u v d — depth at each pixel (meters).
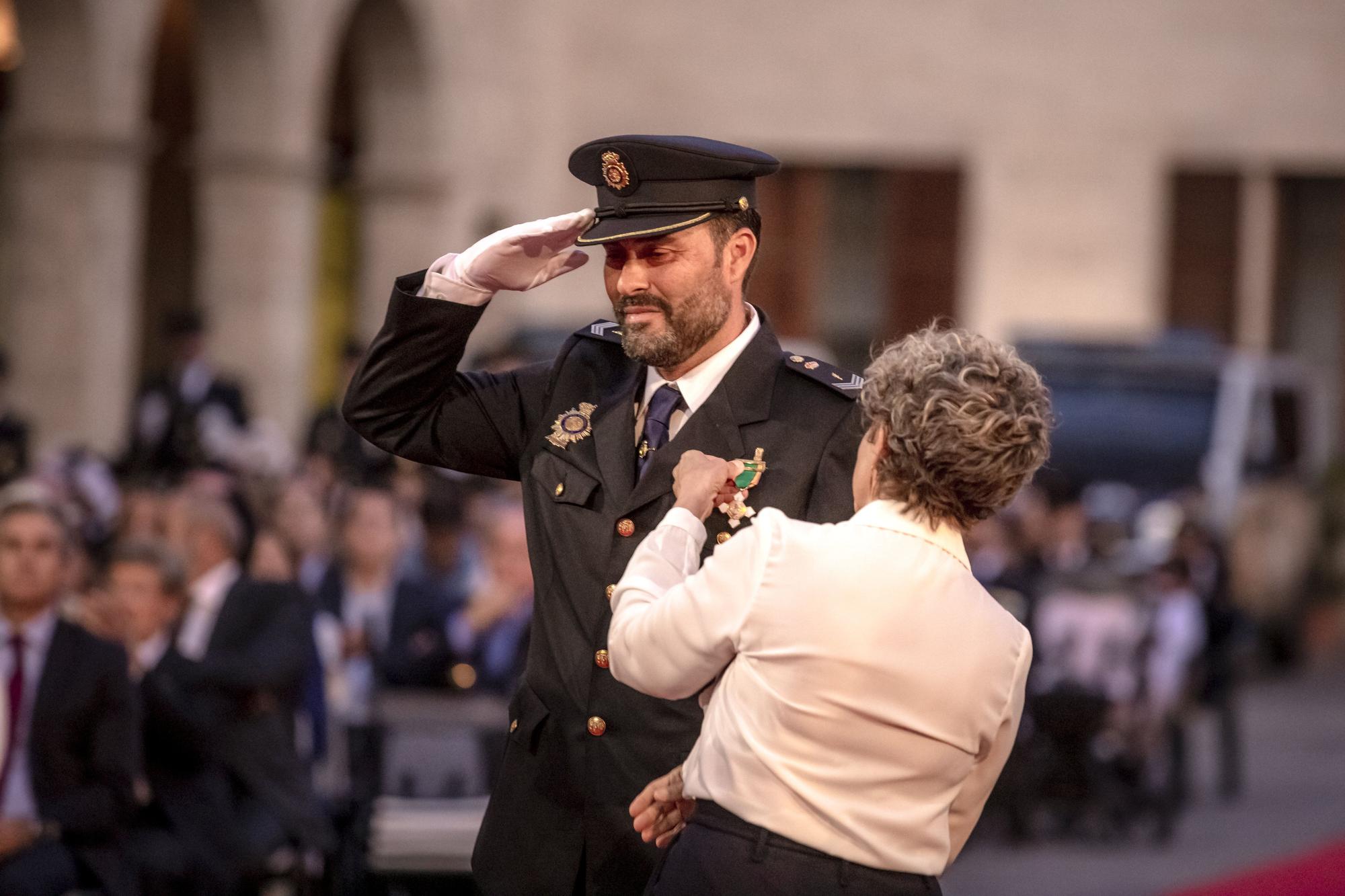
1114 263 49.44
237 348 36.28
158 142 32.38
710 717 7.28
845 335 51.34
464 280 8.15
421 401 8.34
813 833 7.02
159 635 15.24
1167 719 23.61
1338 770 28.05
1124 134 49.31
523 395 8.59
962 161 50.09
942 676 7.04
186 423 26.92
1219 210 49.88
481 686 16.09
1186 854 22.16
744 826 7.07
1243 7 48.75
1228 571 26.70
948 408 7.01
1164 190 49.62
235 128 36.09
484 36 44.25
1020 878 20.61
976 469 7.04
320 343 43.53
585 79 50.44
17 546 13.16
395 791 14.16
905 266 50.81
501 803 8.29
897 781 7.06
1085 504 32.53
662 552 7.50
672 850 7.26
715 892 7.02
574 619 8.10
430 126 41.75
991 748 7.31
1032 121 49.62
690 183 7.86
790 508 7.94
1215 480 33.97
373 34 41.16
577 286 49.09
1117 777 22.95
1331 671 38.66
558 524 8.17
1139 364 35.94
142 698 14.16
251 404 36.16
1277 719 32.66
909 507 7.18
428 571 20.38
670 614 7.19
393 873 13.96
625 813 7.94
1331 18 48.47
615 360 8.55
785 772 7.02
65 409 30.78
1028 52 49.56
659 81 50.28
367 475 25.64
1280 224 50.03
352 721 14.80
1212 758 28.95
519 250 8.02
